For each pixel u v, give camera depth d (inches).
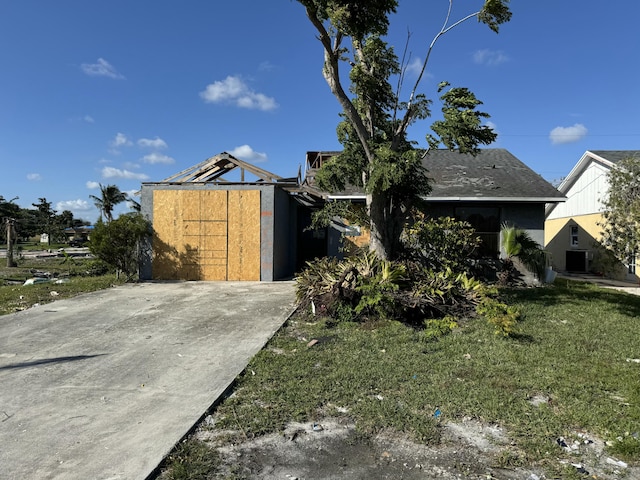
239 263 517.3
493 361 216.2
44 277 579.2
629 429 147.6
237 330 280.5
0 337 261.1
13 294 413.1
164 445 134.6
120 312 332.5
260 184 517.3
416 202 382.6
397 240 384.8
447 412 160.4
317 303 322.3
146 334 270.4
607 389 183.9
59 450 131.5
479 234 539.2
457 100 340.5
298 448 137.1
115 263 505.4
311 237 673.6
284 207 578.6
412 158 333.4
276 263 530.6
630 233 415.5
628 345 248.2
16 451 130.7
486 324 289.6
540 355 226.2
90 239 498.0
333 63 323.0
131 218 506.9
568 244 807.7
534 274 513.0
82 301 376.8
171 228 523.5
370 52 371.9
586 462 130.0
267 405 167.3
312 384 186.2
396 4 291.1
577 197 773.9
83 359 221.5
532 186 548.4
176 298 392.8
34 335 266.1
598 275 697.6
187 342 252.7
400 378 193.0
